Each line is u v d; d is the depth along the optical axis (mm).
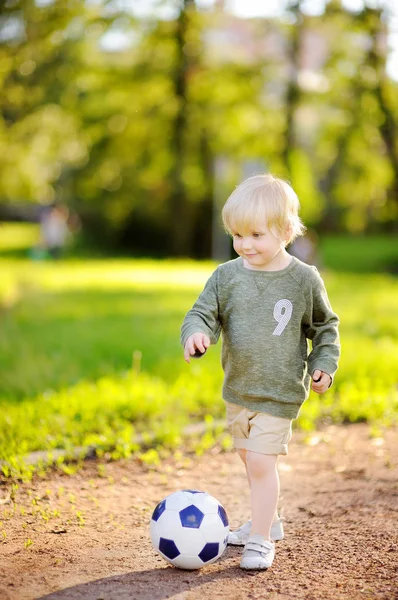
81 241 37969
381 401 7094
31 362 8875
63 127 25797
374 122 25422
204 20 25859
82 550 3855
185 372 8539
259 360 3676
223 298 3775
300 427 6578
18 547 3863
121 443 5758
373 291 18156
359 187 27969
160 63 26219
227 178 30766
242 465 5531
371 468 5383
